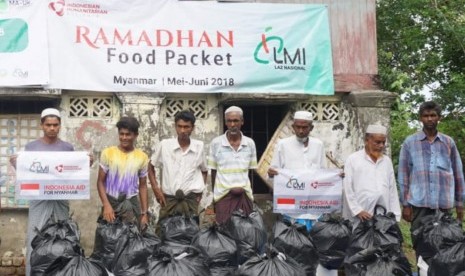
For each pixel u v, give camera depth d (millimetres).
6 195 7172
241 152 6316
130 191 6133
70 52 7051
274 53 7543
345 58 7832
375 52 7902
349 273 5129
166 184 6262
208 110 7527
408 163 6422
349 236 5934
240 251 5477
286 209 6156
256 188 7891
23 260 7062
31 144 6012
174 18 7344
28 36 6922
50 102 7336
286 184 6156
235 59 7441
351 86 7812
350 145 7801
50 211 5977
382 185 6145
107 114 7332
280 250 5492
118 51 7180
